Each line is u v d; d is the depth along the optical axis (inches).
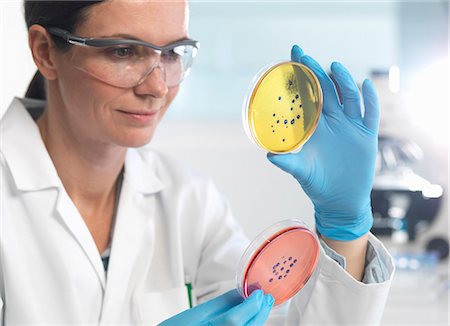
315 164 41.3
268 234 38.5
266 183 74.4
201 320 39.3
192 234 52.6
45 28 43.3
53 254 45.8
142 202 50.9
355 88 42.1
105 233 50.1
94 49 40.8
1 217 45.3
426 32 87.2
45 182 46.2
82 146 46.6
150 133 43.3
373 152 41.7
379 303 42.2
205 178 55.1
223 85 148.3
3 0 73.7
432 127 71.4
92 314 46.8
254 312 37.7
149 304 48.7
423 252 71.4
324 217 42.9
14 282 44.6
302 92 39.5
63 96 44.3
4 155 46.5
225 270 51.3
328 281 42.5
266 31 145.8
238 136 80.5
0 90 75.1
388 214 71.4
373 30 140.3
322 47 143.5
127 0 40.3
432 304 63.2
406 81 87.0
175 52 42.5
